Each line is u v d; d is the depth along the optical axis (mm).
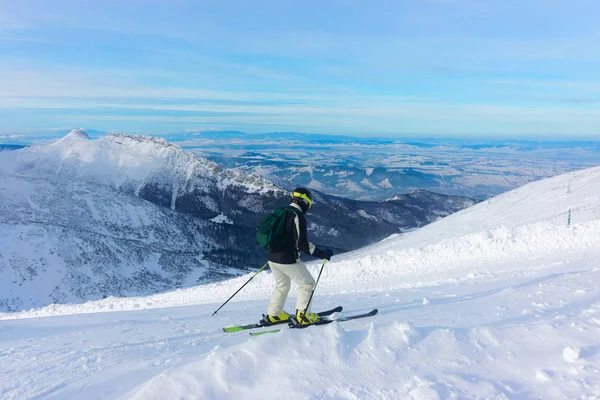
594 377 2682
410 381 2975
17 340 6348
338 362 3283
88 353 4965
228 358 3203
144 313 9672
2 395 3684
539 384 2756
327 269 13445
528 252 11680
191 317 7781
